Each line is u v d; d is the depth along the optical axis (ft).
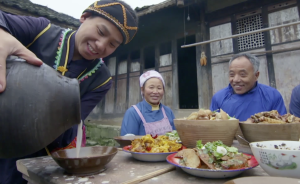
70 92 2.80
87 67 5.20
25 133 2.41
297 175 2.37
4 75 2.50
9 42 2.74
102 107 23.40
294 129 3.52
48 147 4.98
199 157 2.91
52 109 2.57
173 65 17.92
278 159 2.44
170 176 2.90
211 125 3.54
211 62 15.61
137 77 20.51
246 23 14.49
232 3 14.90
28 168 3.36
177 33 17.92
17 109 2.39
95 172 3.03
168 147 3.98
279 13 13.28
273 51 12.84
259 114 4.17
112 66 22.95
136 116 7.44
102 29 4.17
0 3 13.21
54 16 15.69
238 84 6.72
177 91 17.46
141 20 17.31
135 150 3.82
